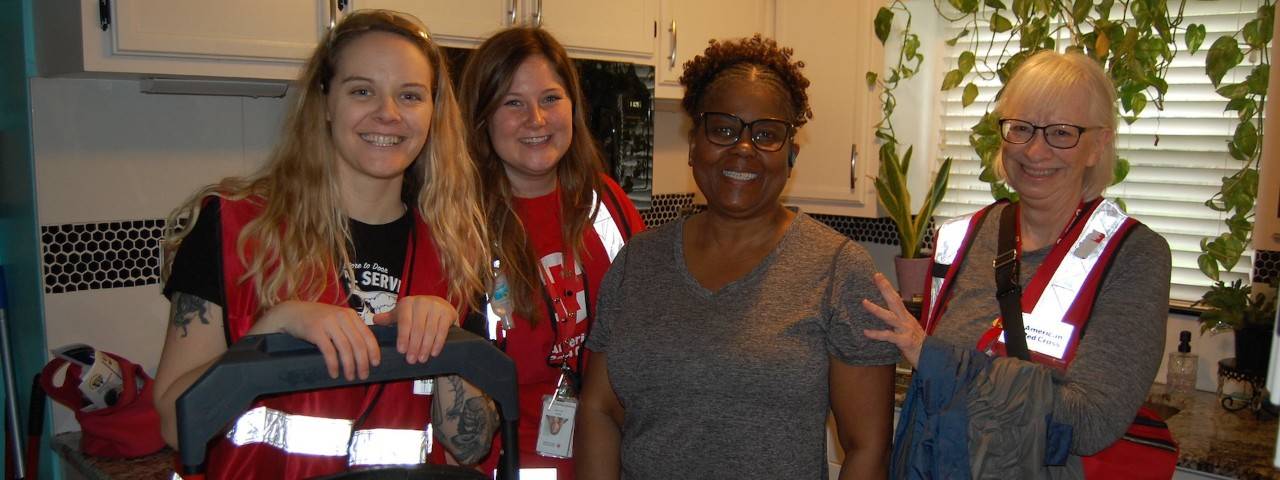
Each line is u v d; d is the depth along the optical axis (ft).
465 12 6.98
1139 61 7.62
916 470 4.34
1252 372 7.12
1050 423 4.20
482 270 4.69
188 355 3.84
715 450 4.19
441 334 3.17
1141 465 4.70
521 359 5.35
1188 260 8.32
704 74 4.57
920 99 9.66
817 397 4.18
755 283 4.29
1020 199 5.15
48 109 6.27
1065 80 4.85
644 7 8.42
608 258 5.77
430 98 4.24
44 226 6.34
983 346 4.84
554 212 5.65
